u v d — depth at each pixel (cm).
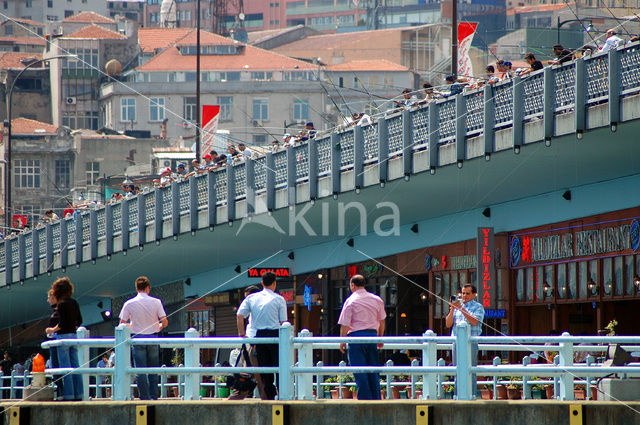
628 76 7575
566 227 10238
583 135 8038
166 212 13075
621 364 5272
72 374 5484
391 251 12506
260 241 13162
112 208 14112
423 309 12875
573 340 4941
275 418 4906
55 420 5181
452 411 4794
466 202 10894
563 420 4725
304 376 5334
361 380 5378
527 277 10844
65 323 5625
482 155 8894
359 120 10538
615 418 4688
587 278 10012
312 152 10800
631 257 9438
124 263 14612
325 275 13900
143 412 5056
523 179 9700
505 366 4984
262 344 5534
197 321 16600
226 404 4988
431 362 5175
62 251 15025
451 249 11806
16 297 17825
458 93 9169
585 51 8044
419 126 9619
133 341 5306
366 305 5438
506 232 11000
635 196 9281
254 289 5797
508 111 8662
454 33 11869
